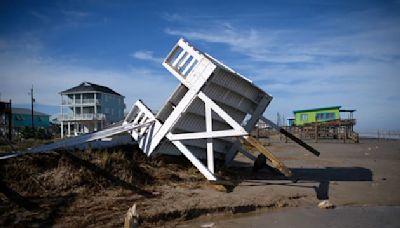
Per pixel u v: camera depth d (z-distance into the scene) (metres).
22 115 62.47
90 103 56.91
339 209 9.26
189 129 12.68
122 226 7.31
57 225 7.21
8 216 7.38
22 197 8.25
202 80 11.08
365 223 7.99
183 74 11.59
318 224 7.94
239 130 10.59
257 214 8.78
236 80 12.44
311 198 10.30
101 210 8.12
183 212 8.33
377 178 13.77
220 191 10.43
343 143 41.22
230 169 14.51
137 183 10.41
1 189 8.34
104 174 10.12
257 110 13.90
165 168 12.13
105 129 12.55
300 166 17.86
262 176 13.66
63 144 10.63
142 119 13.15
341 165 18.28
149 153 12.34
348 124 49.50
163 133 11.88
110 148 12.41
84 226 7.24
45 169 9.47
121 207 8.39
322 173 15.14
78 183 9.34
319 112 58.16
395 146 34.50
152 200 9.09
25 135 34.12
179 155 13.48
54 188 8.95
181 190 10.26
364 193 10.99
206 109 11.20
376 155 24.34
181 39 11.60
